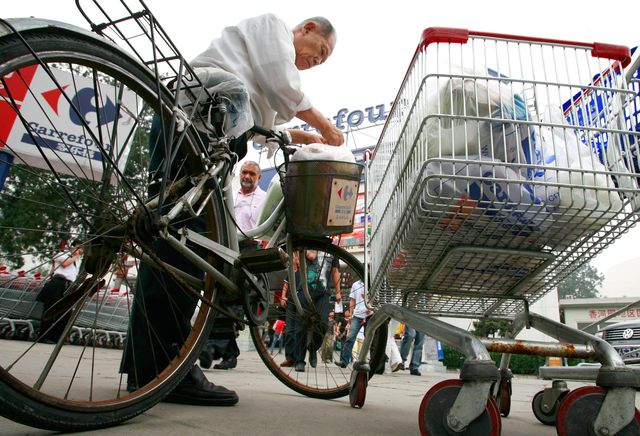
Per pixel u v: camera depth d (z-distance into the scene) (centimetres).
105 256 142
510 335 194
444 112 149
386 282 191
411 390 331
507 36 153
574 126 147
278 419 165
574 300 2220
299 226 216
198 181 166
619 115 156
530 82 152
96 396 185
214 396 185
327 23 233
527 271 168
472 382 125
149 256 147
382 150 209
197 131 177
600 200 150
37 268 141
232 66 197
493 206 145
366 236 222
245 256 181
